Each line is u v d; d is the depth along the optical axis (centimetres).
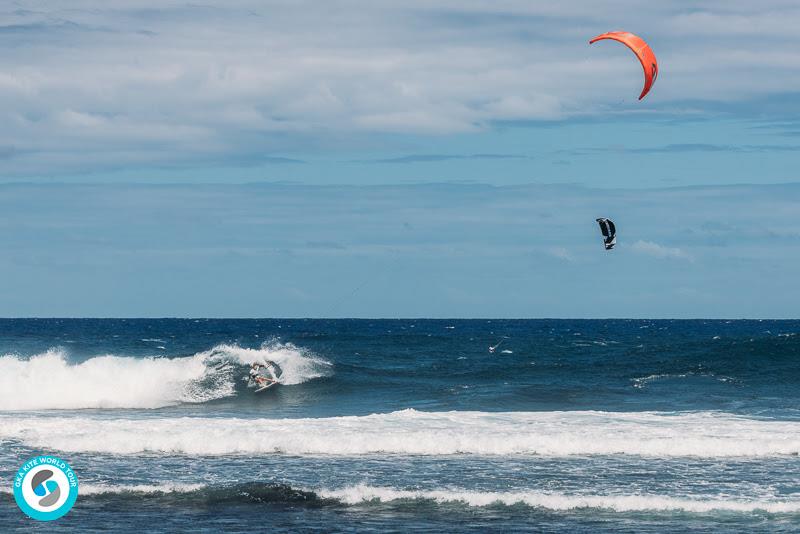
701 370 10612
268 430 5825
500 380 10125
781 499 4188
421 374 10612
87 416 7225
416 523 3834
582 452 5319
